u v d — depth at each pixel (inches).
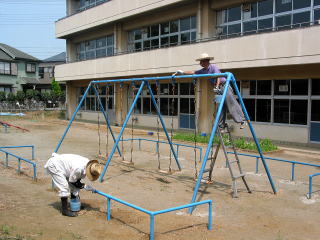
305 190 276.4
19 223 186.4
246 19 587.2
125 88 862.5
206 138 561.9
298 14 514.9
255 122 582.9
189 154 448.8
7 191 253.6
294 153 462.6
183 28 704.4
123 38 857.5
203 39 634.2
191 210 213.2
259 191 271.3
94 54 1008.2
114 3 814.5
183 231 183.0
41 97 1616.6
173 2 652.7
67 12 1085.8
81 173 201.3
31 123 924.0
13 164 359.9
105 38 955.3
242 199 249.1
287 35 470.9
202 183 294.0
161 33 762.8
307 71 504.1
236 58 537.6
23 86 1731.1
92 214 207.9
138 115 836.6
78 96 1093.8
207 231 184.2
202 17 636.7
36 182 284.7
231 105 243.4
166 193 262.2
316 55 442.6
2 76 1604.3
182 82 709.3
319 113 501.7
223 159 414.0
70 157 203.6
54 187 267.9
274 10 545.6
